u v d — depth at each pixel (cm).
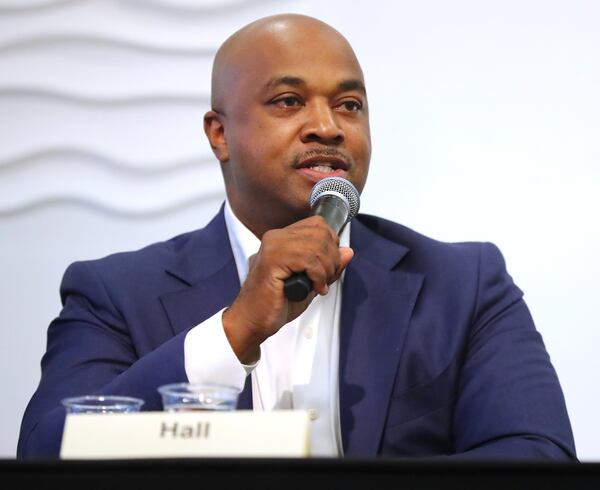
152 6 921
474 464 373
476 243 727
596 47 880
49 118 916
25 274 895
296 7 904
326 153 661
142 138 912
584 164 868
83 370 653
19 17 923
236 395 447
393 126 883
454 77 884
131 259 706
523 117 877
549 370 663
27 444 576
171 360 568
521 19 887
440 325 673
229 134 693
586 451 843
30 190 905
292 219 684
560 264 859
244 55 688
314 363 656
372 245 706
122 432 416
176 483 377
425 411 649
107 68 921
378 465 374
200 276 690
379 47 891
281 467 375
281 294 556
